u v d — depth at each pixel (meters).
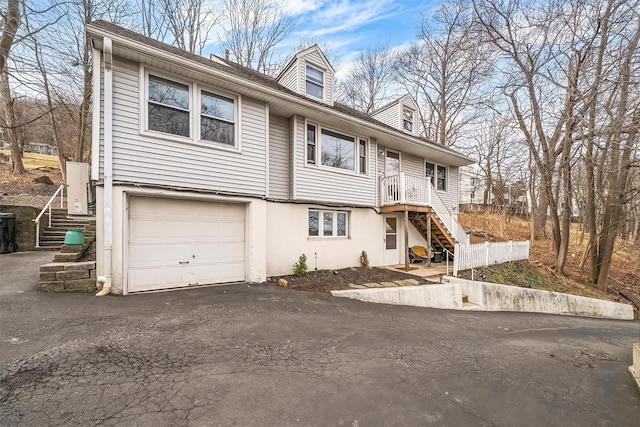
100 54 5.84
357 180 10.89
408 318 6.14
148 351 3.57
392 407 2.80
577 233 22.95
